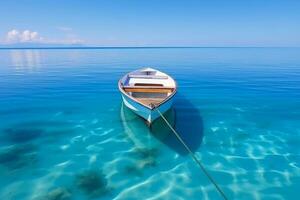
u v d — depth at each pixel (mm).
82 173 6109
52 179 5840
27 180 5781
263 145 7535
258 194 5391
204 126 8977
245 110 10812
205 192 5449
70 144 7605
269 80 18547
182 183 5746
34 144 7559
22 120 9578
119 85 9375
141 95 9484
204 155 6965
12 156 6824
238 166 6422
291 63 34750
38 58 53188
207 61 40125
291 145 7520
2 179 5793
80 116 10062
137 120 9258
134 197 5262
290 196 5336
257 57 53156
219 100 12508
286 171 6203
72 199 5180
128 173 6121
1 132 8383
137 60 44781
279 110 10797
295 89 15039
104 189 5504
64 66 31297
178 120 9570
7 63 36719
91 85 16797
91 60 45281
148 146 7535
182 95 13602
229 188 5574
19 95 13641
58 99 12797
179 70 25766
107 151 7211
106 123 9289
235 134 8289
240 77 20219
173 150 7270
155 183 5738
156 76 11969
